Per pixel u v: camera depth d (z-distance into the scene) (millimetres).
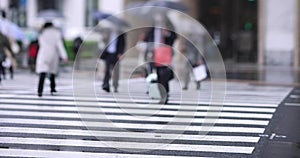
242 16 30188
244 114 11242
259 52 26516
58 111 11289
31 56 21000
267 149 7734
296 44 25828
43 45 13484
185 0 27891
